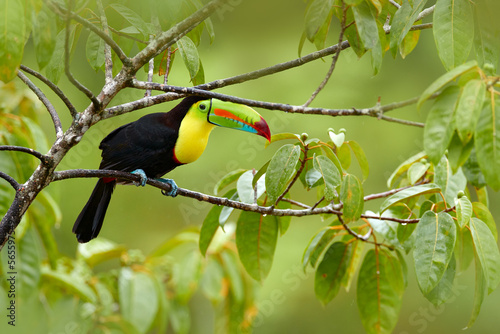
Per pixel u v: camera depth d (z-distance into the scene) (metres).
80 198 19.17
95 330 10.45
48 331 10.09
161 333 10.85
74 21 6.60
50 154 5.76
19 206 5.69
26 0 4.80
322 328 19.50
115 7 6.33
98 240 11.33
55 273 10.10
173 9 5.90
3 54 4.70
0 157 8.65
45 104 6.15
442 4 5.93
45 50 4.75
